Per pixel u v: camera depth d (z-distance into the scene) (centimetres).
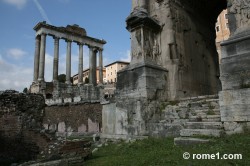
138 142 910
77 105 2177
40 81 4616
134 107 1105
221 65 874
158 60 1253
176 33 1302
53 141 874
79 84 5384
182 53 1313
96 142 1252
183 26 1370
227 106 809
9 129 1033
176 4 1354
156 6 1345
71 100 2578
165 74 1220
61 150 720
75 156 739
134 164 609
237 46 853
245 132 737
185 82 1283
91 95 5075
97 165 666
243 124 760
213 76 1563
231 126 786
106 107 1277
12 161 973
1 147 1005
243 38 841
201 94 1391
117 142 1096
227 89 832
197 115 961
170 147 741
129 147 879
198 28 1517
